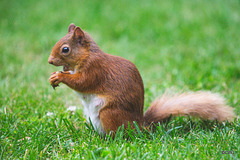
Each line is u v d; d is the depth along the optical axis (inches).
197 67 507.2
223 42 598.2
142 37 667.4
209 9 751.7
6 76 494.6
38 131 293.1
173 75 488.7
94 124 298.5
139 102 297.3
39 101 389.1
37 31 700.0
